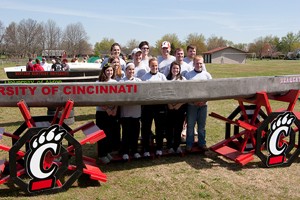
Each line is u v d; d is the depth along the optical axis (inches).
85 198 168.1
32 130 164.1
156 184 186.1
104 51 3009.4
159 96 183.6
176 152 231.5
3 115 387.2
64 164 173.3
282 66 1684.3
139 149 238.4
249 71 1277.1
